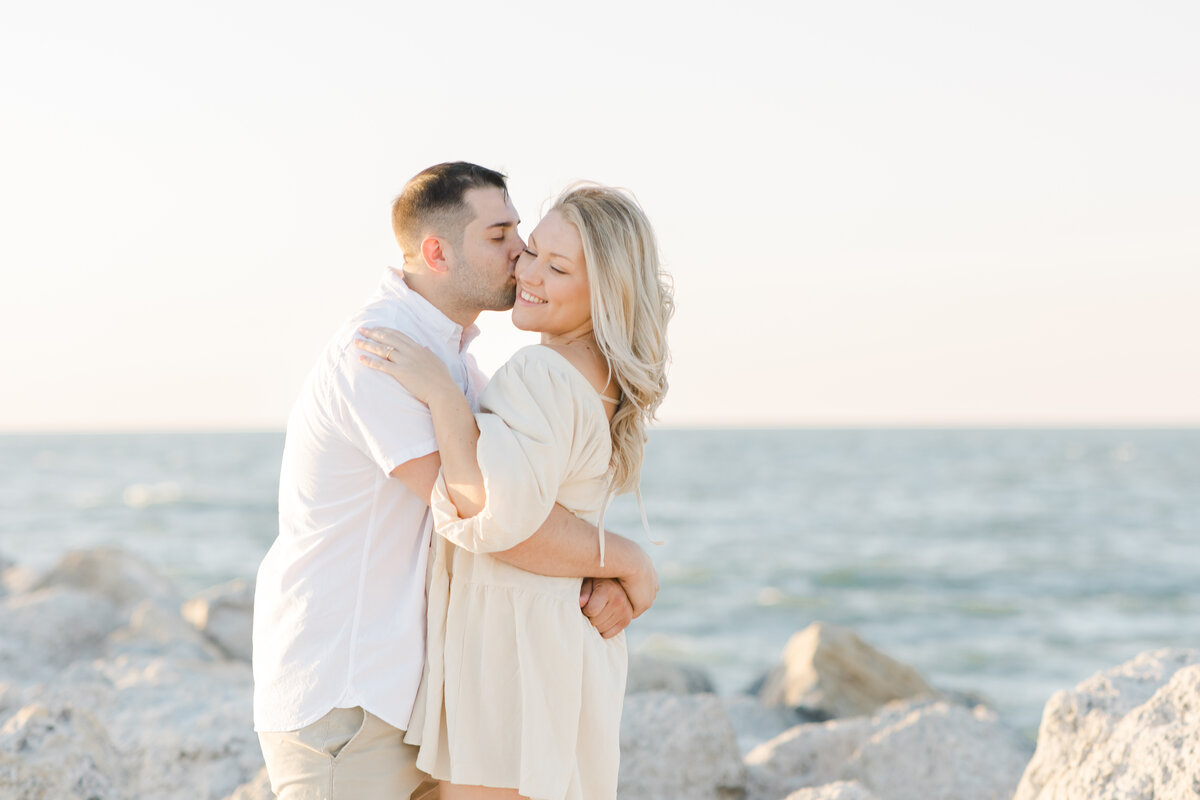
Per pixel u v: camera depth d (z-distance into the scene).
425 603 2.58
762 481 61.41
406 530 2.56
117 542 31.39
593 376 2.57
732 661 16.02
